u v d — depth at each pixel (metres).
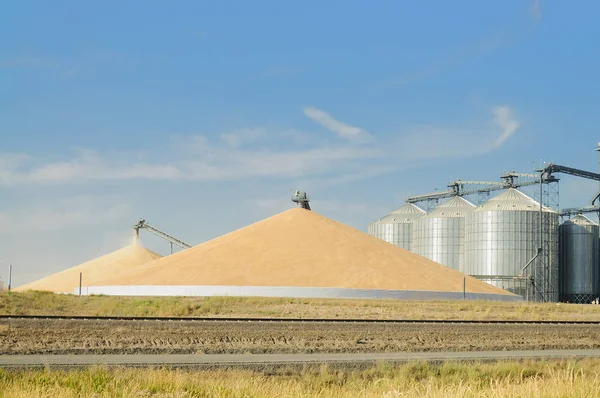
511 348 45.72
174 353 39.03
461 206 164.12
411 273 116.31
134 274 120.38
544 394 22.39
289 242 123.88
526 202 148.88
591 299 152.88
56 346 38.91
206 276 111.12
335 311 73.75
